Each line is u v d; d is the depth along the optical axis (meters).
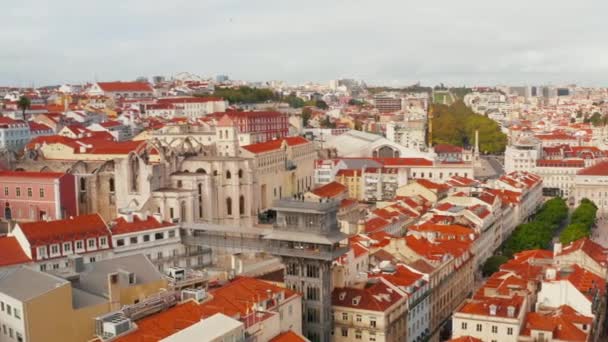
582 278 185.75
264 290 154.62
